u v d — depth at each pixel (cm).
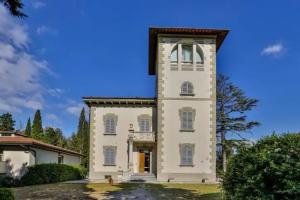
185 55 3688
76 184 3089
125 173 3628
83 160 6153
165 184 3148
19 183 3072
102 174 3747
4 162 3169
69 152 4562
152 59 4419
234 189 1000
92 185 2980
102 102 3838
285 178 835
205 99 3603
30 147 3234
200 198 2188
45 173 3231
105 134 3816
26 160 3189
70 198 2188
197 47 3678
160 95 3600
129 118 3841
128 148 3784
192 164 3512
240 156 999
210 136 3553
